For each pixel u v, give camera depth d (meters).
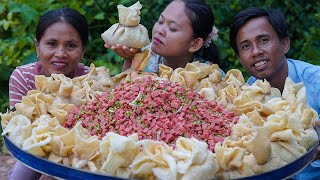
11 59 4.57
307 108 2.22
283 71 2.87
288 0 5.41
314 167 2.87
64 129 2.02
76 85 2.54
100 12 5.10
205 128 2.09
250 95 2.44
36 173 2.61
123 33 2.55
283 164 1.92
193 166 1.77
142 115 2.12
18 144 2.04
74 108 2.32
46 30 2.84
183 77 2.52
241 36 2.74
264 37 2.70
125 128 2.08
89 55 5.02
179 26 2.69
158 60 2.98
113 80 2.65
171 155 1.83
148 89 2.24
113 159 1.79
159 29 2.73
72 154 1.95
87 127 2.16
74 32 2.86
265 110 2.25
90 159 1.89
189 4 2.72
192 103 2.22
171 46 2.71
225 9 5.25
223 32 5.08
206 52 3.04
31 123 2.17
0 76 4.62
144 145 1.84
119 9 2.57
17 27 4.79
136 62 2.60
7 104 4.53
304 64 2.94
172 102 2.17
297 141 2.04
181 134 2.04
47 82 2.46
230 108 2.35
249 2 5.31
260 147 1.87
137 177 1.82
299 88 2.45
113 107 2.21
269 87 2.48
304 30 5.46
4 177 3.91
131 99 2.21
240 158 1.85
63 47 2.84
